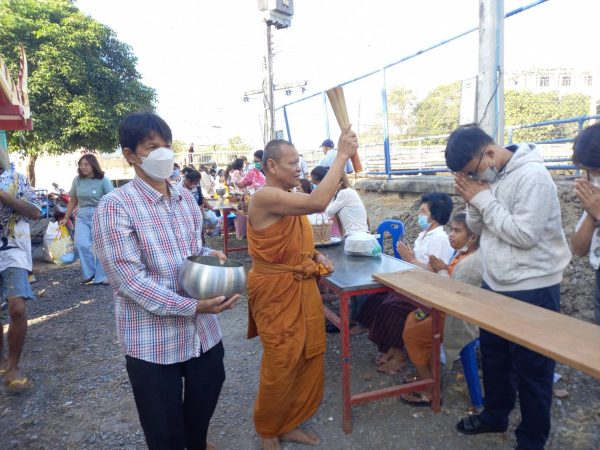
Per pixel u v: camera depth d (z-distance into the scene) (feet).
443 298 6.79
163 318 5.84
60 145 46.60
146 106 53.67
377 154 35.06
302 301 7.86
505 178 6.77
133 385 5.92
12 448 8.50
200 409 6.64
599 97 28.19
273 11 37.68
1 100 15.97
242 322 14.44
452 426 8.48
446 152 6.93
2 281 10.22
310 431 8.54
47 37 44.96
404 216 23.40
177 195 6.38
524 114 28.32
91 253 19.40
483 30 15.17
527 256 6.78
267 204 7.41
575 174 21.15
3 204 9.95
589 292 11.65
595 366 4.39
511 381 7.72
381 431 8.46
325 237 11.98
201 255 6.64
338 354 11.75
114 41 50.52
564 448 7.69
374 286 8.26
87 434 8.87
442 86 27.45
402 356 10.57
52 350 12.84
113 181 69.00
